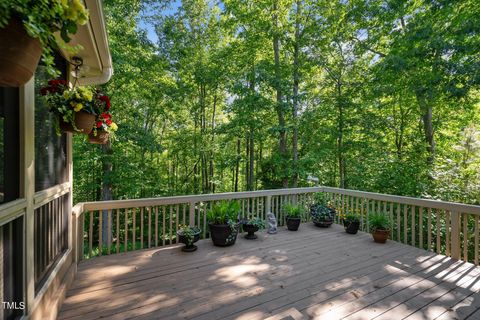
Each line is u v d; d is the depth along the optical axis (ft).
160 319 6.46
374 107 27.76
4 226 4.33
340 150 28.02
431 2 18.53
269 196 15.66
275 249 11.78
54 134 6.95
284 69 28.07
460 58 18.40
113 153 25.48
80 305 6.95
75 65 7.56
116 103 24.68
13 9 2.90
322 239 13.41
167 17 28.99
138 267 9.55
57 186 7.03
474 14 17.37
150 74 26.08
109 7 22.21
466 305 7.37
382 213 14.24
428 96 19.56
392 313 6.92
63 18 3.50
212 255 10.91
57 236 7.28
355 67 26.81
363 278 8.96
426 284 8.59
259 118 29.66
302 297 7.63
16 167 4.78
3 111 4.38
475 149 25.17
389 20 22.82
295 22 27.61
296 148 28.71
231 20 27.89
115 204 10.87
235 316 6.64
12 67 3.08
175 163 39.99
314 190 17.43
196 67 33.01
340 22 25.35
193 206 13.05
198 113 37.19
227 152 36.63
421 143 25.58
